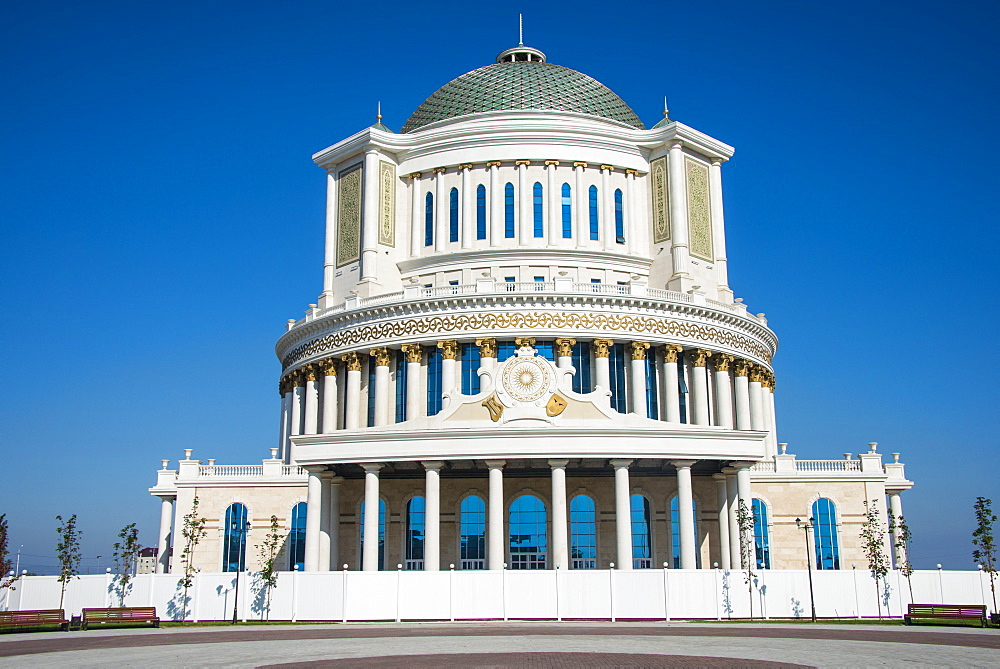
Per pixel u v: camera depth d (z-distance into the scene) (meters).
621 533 65.19
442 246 92.62
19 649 40.88
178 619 59.69
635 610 55.91
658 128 94.12
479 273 90.19
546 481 78.31
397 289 93.50
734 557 72.06
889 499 86.25
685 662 33.75
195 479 82.56
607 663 33.44
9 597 61.81
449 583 56.50
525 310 82.69
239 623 57.19
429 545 65.50
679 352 86.00
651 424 67.69
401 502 80.25
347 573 57.19
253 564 80.94
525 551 77.50
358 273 93.00
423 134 94.44
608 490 78.25
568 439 64.94
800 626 52.22
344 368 89.50
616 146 94.06
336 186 98.00
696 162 95.81
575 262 90.56
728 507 72.94
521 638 43.72
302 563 80.75
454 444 65.44
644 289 85.69
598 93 100.38
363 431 68.00
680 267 90.69
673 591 56.41
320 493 71.38
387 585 56.78
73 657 37.06
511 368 67.75
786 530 80.31
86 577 61.56
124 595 60.72
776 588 58.56
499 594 56.19
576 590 56.09
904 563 69.75
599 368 82.62
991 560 60.56
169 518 88.06
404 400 84.62
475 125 92.88
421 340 83.94
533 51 109.00
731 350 89.50
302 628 52.38
